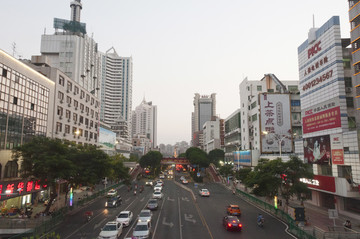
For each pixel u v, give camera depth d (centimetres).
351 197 3434
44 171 3056
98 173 3712
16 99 3859
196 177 9794
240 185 7762
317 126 4372
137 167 11950
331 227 2806
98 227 2905
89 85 15562
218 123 17362
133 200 5034
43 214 3228
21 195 3934
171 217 3444
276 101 7506
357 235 2533
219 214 3703
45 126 4678
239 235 2602
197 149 12356
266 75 8975
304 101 4847
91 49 16012
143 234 2375
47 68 5116
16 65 3856
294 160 3466
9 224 2814
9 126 3691
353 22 3597
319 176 4066
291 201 4794
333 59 4025
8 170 3675
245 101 9144
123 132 18662
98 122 7894
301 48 5034
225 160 11881
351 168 3544
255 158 7619
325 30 4269
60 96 5353
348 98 3947
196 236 2555
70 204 3841
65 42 13988
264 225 3034
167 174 13250
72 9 17112
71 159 3556
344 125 3788
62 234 2627
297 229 2605
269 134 7400
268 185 3475
